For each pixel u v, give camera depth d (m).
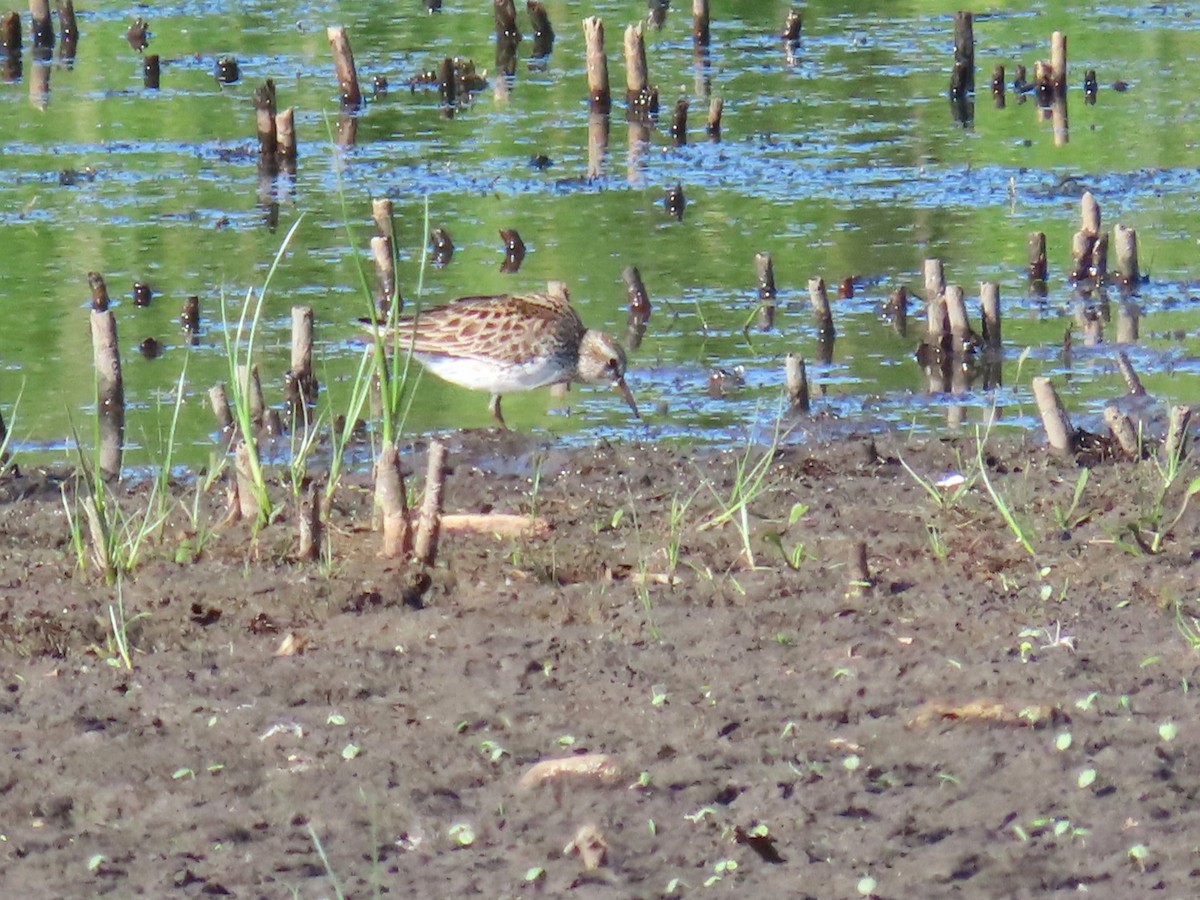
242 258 20.92
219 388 15.16
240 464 12.21
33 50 32.81
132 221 22.53
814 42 33.28
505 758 8.42
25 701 9.20
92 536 11.54
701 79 30.64
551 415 15.85
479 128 27.66
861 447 13.90
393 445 11.14
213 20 35.28
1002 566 10.76
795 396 15.72
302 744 8.62
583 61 32.25
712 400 16.14
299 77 30.83
